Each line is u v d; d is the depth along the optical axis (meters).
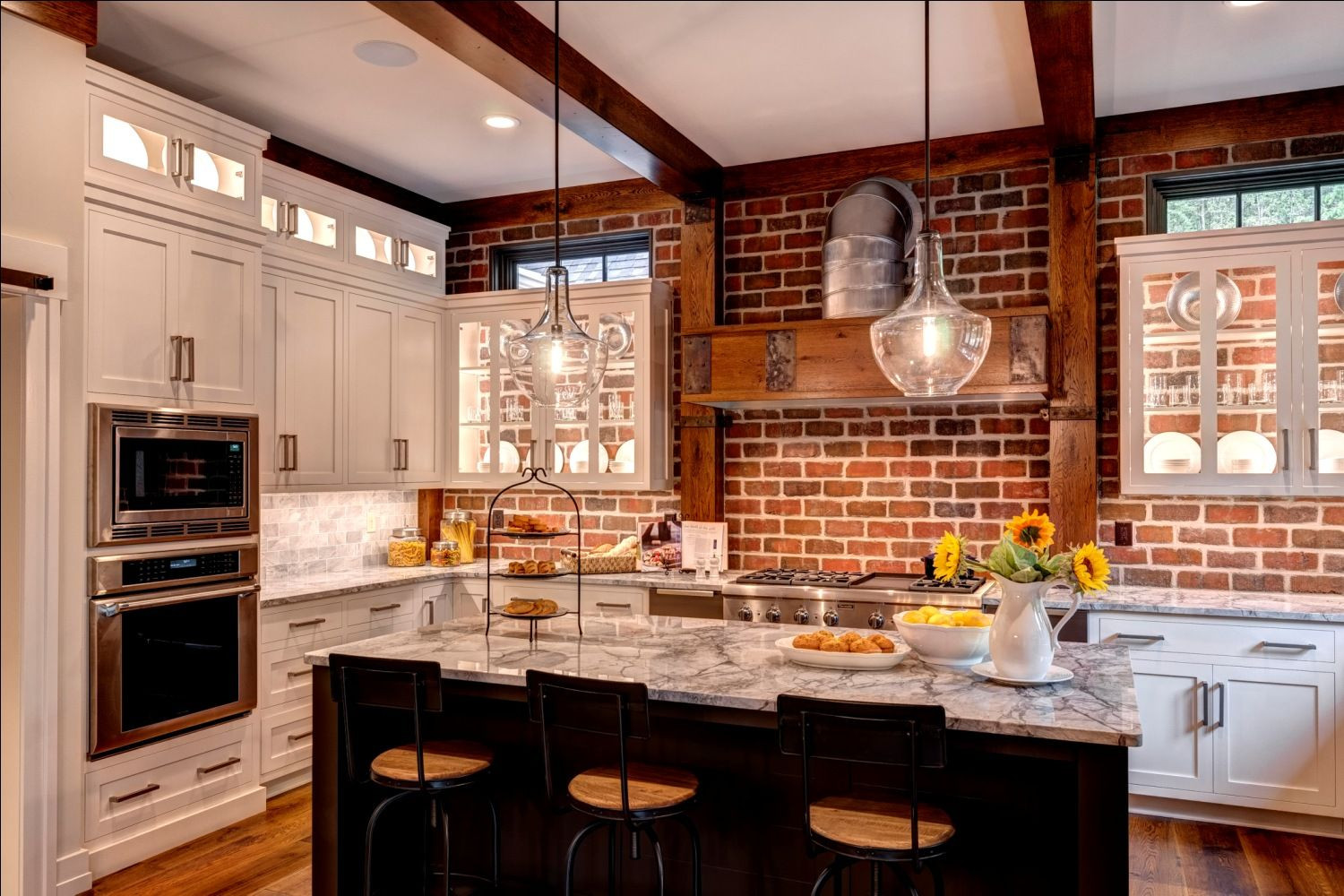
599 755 2.81
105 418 3.19
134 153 3.53
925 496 4.54
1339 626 3.47
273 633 3.98
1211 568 4.07
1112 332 4.21
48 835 2.98
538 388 2.89
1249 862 3.34
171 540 3.44
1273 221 4.08
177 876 3.23
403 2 2.71
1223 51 3.53
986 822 2.41
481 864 2.98
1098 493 4.23
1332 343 3.69
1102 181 4.23
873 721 2.07
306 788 4.16
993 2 3.10
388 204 5.04
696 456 4.85
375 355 4.86
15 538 2.92
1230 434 3.83
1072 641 3.82
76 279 3.10
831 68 3.64
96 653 3.16
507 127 4.30
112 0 3.12
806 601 4.14
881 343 2.46
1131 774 3.77
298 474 4.34
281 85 3.82
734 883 2.66
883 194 4.18
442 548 5.27
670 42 3.41
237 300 3.77
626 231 5.20
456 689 2.67
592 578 4.62
